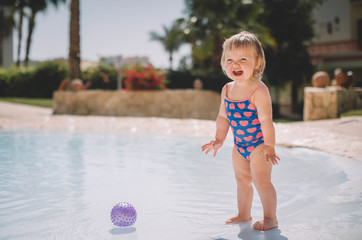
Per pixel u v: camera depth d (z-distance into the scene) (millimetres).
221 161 5172
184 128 8562
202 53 19469
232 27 19297
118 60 13953
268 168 2592
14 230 2457
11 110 14531
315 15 28844
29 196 3363
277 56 22469
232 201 3201
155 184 3846
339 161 4465
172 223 2574
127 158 5414
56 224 2570
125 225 2463
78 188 3674
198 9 19656
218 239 2205
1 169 4590
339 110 10336
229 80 19641
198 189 3631
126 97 13367
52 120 10227
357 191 3119
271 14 22594
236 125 2684
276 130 6812
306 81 24047
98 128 9016
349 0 27141
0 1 31656
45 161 5152
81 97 13883
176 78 21047
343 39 27609
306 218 2488
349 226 2277
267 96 2566
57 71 24422
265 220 2389
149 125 9109
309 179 3814
